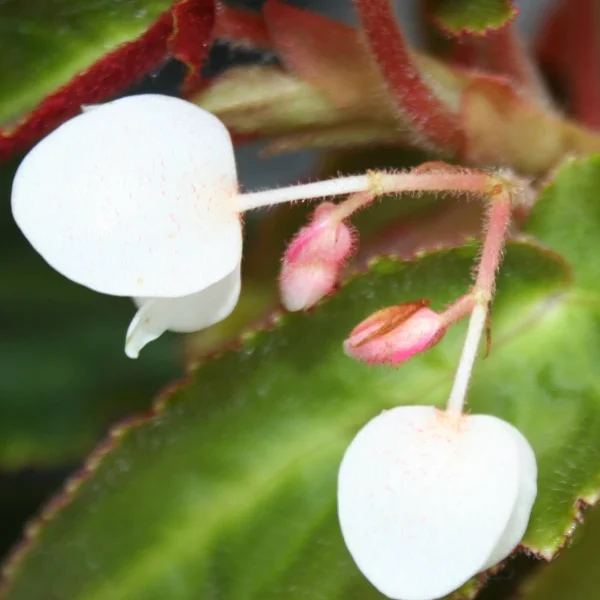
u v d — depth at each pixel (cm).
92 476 29
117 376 32
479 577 28
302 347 29
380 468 27
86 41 30
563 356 29
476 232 31
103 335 33
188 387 29
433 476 27
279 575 29
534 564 30
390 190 28
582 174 29
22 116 29
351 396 29
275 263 32
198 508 29
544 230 29
